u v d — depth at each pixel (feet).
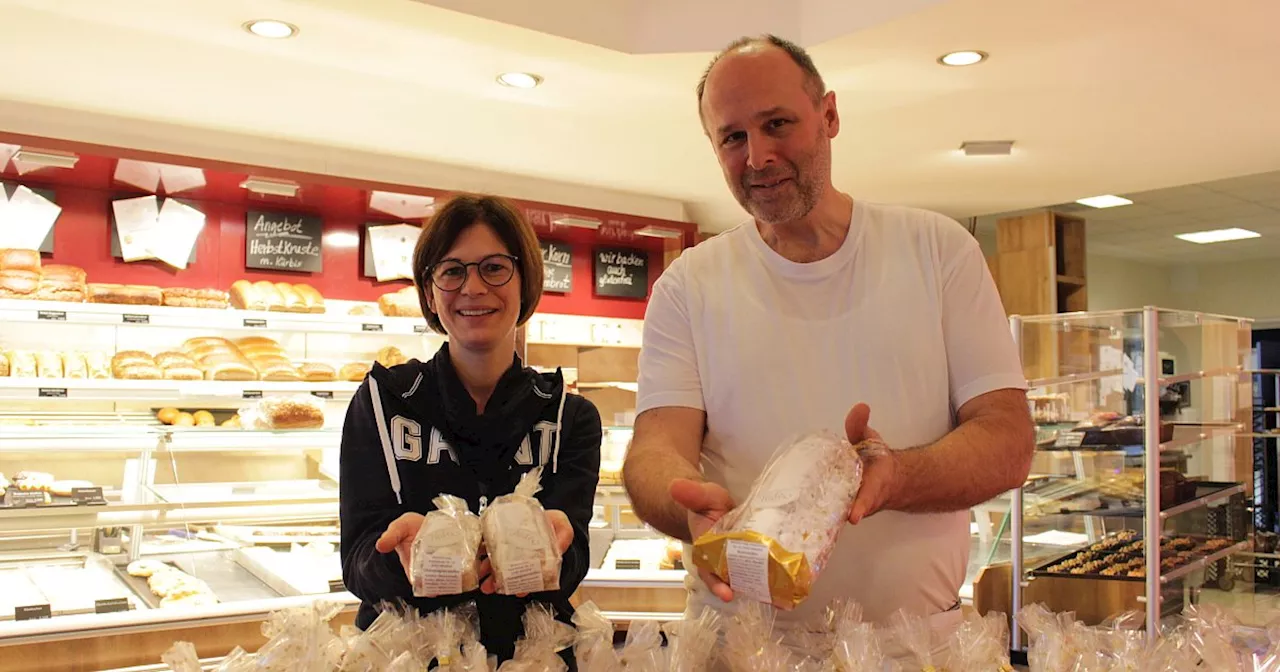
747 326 4.74
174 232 14.93
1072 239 23.00
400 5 10.00
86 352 12.24
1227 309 36.55
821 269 4.68
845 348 4.64
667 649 4.00
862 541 4.51
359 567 4.65
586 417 5.55
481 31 10.74
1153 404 11.63
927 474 3.60
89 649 8.82
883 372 4.57
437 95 13.01
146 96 13.03
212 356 12.51
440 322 5.47
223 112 13.80
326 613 4.29
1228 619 4.25
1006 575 13.41
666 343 4.98
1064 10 10.18
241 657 3.90
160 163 13.07
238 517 10.14
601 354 19.57
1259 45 11.14
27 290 11.89
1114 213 27.40
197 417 12.07
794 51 4.37
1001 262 23.02
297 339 14.34
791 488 3.21
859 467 3.34
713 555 3.17
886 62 11.74
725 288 4.85
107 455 11.64
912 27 10.62
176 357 12.26
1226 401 13.37
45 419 11.46
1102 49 11.32
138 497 10.02
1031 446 4.30
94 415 11.91
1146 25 10.57
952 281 4.60
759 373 4.69
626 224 17.87
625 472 4.43
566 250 19.31
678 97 13.08
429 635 4.11
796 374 4.66
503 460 5.13
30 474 10.02
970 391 4.51
